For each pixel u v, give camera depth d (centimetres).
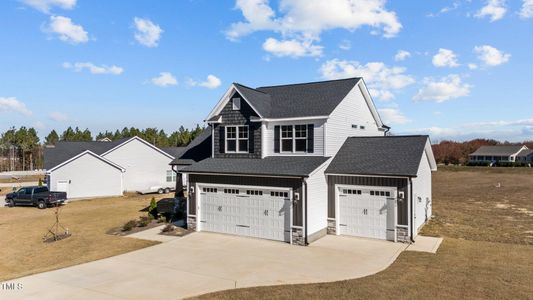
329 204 1855
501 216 2352
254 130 2041
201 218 1973
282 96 2247
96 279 1192
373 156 1855
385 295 1008
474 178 5572
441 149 9050
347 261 1391
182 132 9025
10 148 8462
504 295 999
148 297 1033
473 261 1347
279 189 1733
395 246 1602
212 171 1894
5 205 3152
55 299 1020
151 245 1662
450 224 2075
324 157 1873
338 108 2000
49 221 2336
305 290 1063
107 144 4288
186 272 1264
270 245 1658
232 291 1069
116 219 2377
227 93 2112
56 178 3506
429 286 1076
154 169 4241
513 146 9875
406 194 1652
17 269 1458
